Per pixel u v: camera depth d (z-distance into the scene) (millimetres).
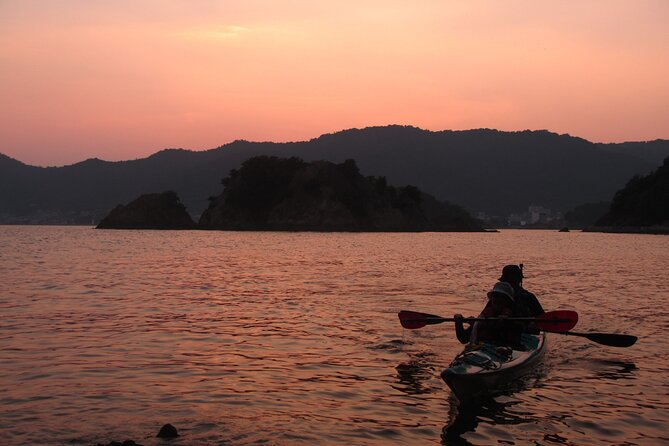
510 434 7723
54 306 17234
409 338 13344
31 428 7551
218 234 129125
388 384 9828
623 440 7547
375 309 17234
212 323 14750
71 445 7023
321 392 9297
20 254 45344
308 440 7316
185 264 34875
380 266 34812
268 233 141500
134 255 44531
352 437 7465
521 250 61812
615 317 16281
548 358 11828
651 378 10391
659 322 15555
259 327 14312
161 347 12094
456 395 9094
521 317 11594
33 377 9805
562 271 32531
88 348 11906
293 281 25031
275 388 9438
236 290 21531
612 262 41125
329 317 15797
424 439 7496
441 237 126375
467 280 26234
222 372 10297
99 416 8023
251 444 7129
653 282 26094
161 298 19125
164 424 7742
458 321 11570
